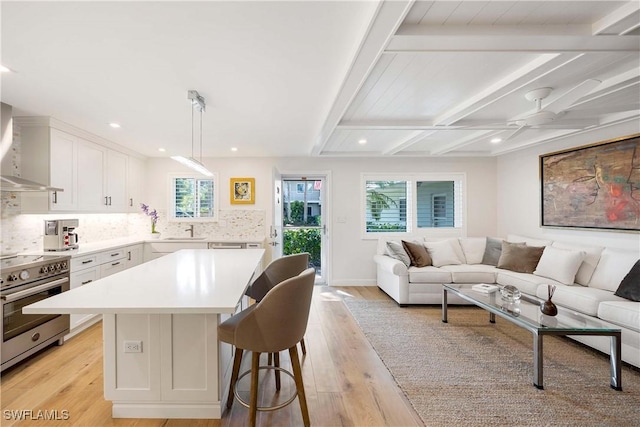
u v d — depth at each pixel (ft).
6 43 5.94
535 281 11.60
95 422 6.07
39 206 10.68
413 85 8.24
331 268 18.15
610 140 11.31
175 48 6.21
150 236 17.37
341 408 6.62
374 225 18.52
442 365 8.47
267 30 5.62
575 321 7.86
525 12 5.30
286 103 9.29
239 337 5.76
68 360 8.73
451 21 5.52
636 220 10.52
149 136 13.06
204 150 16.02
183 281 6.58
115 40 5.90
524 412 6.43
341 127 11.34
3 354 7.82
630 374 7.89
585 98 8.54
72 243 11.59
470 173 18.38
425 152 17.72
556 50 6.14
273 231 15.88
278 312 5.64
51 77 7.45
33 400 6.81
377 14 4.88
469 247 15.83
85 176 12.48
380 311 13.30
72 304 4.91
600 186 11.75
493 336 10.50
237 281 6.57
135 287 6.03
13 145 10.49
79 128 11.79
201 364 6.15
